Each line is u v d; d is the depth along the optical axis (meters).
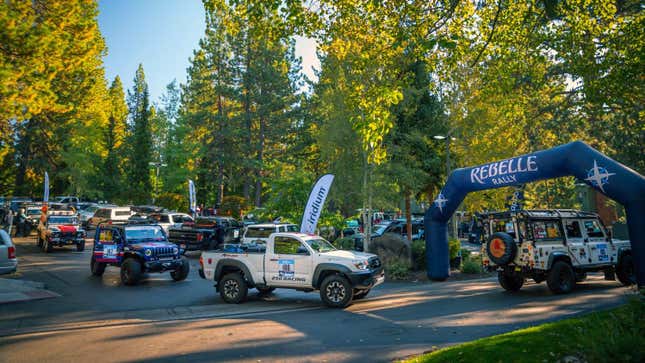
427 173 23.30
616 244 13.85
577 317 7.98
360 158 20.22
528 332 6.65
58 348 7.47
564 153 11.72
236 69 52.06
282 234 11.88
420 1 10.06
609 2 13.18
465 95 21.64
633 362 4.63
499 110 19.67
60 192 57.72
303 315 10.04
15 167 49.66
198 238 21.72
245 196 54.38
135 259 14.86
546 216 12.67
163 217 27.75
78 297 12.50
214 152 52.25
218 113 53.41
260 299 12.45
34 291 13.05
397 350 6.92
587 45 13.70
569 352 5.41
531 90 17.17
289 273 11.45
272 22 10.37
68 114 34.88
